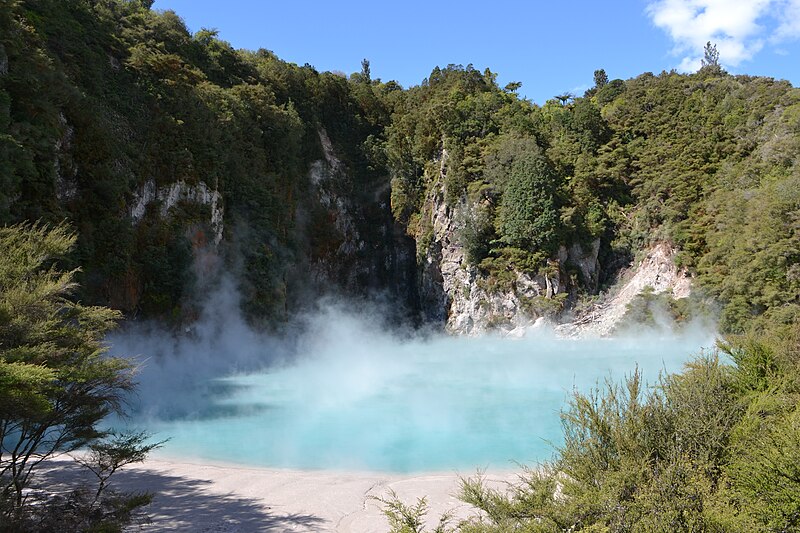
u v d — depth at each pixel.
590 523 6.48
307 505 11.98
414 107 80.12
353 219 73.62
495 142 65.75
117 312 12.56
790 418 7.26
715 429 7.34
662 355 43.91
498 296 60.16
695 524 6.03
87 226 35.84
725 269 50.50
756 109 62.03
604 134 70.19
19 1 38.53
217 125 50.78
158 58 48.62
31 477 11.95
